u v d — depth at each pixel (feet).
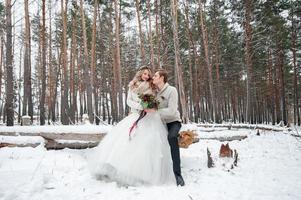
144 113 16.65
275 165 19.90
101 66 118.42
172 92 17.20
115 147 15.76
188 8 89.10
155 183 15.07
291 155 24.12
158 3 83.92
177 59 49.29
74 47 83.76
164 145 16.22
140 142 15.58
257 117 128.36
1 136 22.99
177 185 15.12
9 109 40.16
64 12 74.08
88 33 92.27
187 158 21.52
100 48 106.52
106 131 23.16
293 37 92.68
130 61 115.03
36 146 22.47
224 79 122.42
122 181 14.99
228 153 21.49
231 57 108.06
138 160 15.14
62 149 23.07
